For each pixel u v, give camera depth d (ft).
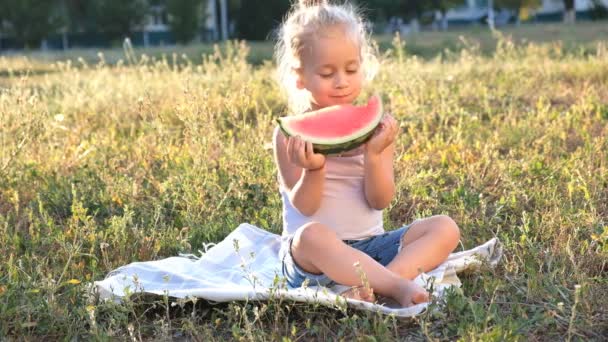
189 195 16.56
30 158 20.79
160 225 15.64
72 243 14.69
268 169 18.30
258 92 28.45
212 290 11.50
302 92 12.69
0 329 11.17
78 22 121.29
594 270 12.73
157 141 22.48
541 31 81.97
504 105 26.78
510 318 10.57
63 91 31.37
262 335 10.59
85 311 11.42
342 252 11.46
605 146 19.97
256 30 114.21
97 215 16.89
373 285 11.34
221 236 15.20
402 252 11.94
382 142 11.75
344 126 11.54
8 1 112.78
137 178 19.33
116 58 60.90
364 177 12.13
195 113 19.52
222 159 19.11
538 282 11.85
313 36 11.97
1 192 18.43
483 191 17.25
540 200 16.07
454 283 12.02
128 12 120.06
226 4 126.93
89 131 25.29
